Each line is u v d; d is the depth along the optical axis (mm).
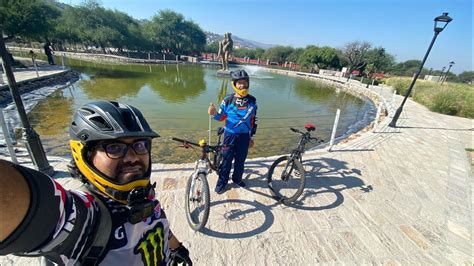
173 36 59281
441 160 5535
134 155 805
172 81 21016
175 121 8891
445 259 2621
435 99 13172
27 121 3256
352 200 3594
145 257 861
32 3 20438
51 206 542
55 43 43125
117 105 961
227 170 3352
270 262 2400
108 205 786
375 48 45844
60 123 7531
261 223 2928
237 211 3107
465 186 4340
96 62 34062
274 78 33594
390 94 19484
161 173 3869
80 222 651
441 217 3365
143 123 877
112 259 755
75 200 677
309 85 28031
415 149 6160
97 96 12633
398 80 25438
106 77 20359
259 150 6762
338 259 2508
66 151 5578
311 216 3145
